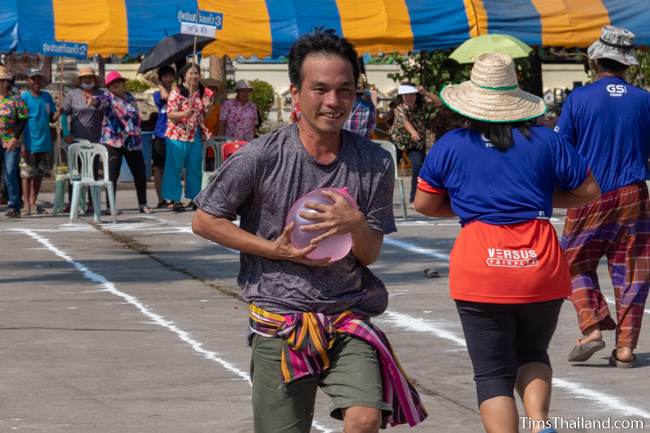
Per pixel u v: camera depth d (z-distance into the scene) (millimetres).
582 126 12953
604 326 13500
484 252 9078
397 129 31609
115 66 61031
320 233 7496
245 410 11789
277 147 7711
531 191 9133
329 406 11977
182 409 11836
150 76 40250
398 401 7695
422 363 13922
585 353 13414
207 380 13039
